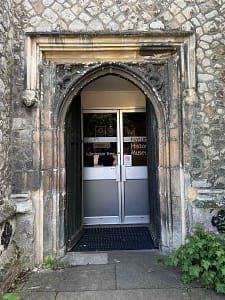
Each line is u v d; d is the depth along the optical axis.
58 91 3.65
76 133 4.49
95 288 2.94
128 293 2.83
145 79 3.68
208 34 3.58
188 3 3.60
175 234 3.59
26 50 3.47
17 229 3.39
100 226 5.33
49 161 3.59
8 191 3.31
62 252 3.68
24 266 3.33
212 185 3.52
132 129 5.55
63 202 3.71
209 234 3.02
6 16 3.23
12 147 3.46
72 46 3.55
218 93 3.55
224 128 3.54
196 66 3.56
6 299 1.88
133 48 3.60
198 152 3.54
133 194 5.49
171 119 3.66
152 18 3.58
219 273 2.85
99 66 3.66
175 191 3.60
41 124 3.58
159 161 3.74
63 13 3.54
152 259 3.63
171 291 2.86
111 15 3.56
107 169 5.50
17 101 3.49
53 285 3.01
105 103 5.55
